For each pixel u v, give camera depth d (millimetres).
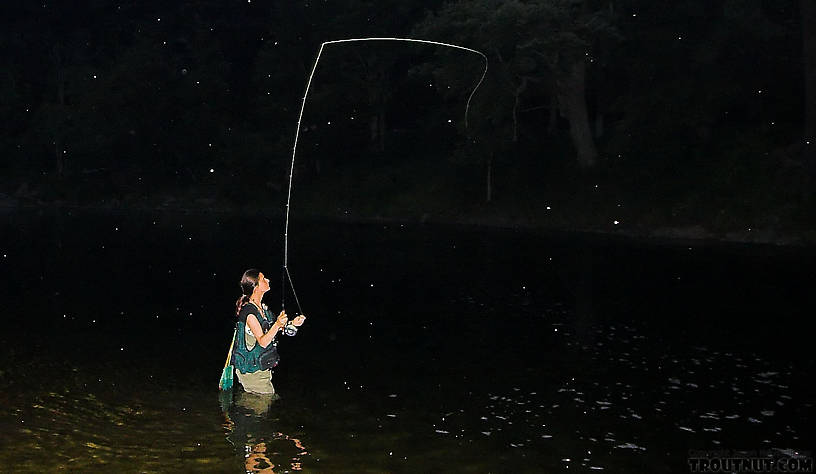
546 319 12320
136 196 52781
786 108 33000
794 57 32531
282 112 50469
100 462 6039
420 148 47188
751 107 33219
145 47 55031
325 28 49438
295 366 9273
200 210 48875
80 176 55562
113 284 16016
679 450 6422
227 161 49906
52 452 6254
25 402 7645
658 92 32375
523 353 9984
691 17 33219
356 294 15023
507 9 30562
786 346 10344
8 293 14641
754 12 30375
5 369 8977
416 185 42906
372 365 9336
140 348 10172
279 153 48938
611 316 12547
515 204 36906
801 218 26797
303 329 11609
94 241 25953
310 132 48875
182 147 53500
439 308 13383
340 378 8695
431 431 6828
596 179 35062
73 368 9055
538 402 7762
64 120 55812
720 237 28281
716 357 9719
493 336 11078
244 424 6992
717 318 12320
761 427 7016
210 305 13617
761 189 29047
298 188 48281
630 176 33562
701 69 32156
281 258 21344
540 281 16719
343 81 48344
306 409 7473
